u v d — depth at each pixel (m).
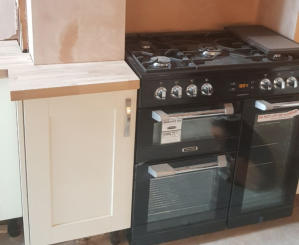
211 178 2.46
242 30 2.69
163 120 2.15
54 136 2.04
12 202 2.36
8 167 2.27
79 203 2.25
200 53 2.37
